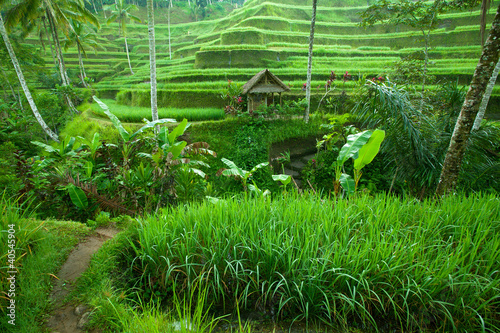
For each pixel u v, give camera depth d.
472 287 2.55
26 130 14.01
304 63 25.42
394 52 28.03
